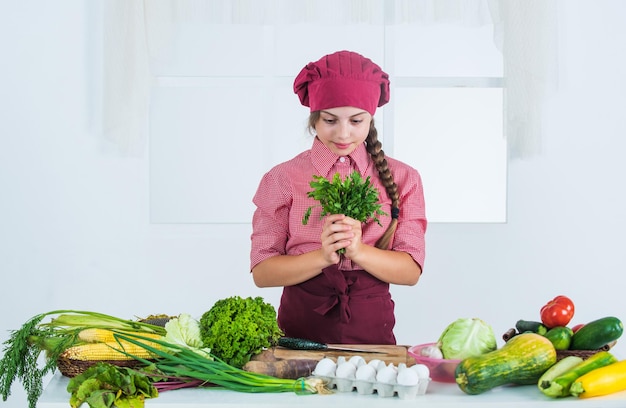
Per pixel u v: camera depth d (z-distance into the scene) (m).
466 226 4.05
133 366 1.88
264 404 1.73
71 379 1.79
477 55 4.33
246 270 4.05
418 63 4.34
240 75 4.06
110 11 3.73
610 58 3.98
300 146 4.38
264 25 3.91
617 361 1.83
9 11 3.92
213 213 4.48
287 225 2.46
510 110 3.82
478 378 1.77
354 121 2.25
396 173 2.48
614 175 4.03
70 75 3.95
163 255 4.04
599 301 4.07
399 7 3.85
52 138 3.97
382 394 1.78
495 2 3.74
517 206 4.03
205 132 4.43
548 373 1.79
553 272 4.07
